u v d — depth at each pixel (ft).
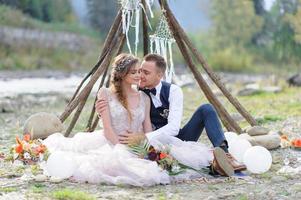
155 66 28.09
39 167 28.53
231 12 161.58
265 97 66.03
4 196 24.43
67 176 26.73
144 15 33.53
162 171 26.35
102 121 27.73
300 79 78.48
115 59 27.96
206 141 36.96
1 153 31.68
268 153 28.12
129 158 26.43
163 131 27.48
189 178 26.86
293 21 105.50
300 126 43.24
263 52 153.17
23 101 64.39
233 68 147.23
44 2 160.86
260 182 26.66
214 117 27.84
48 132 31.91
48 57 138.82
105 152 26.73
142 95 28.27
